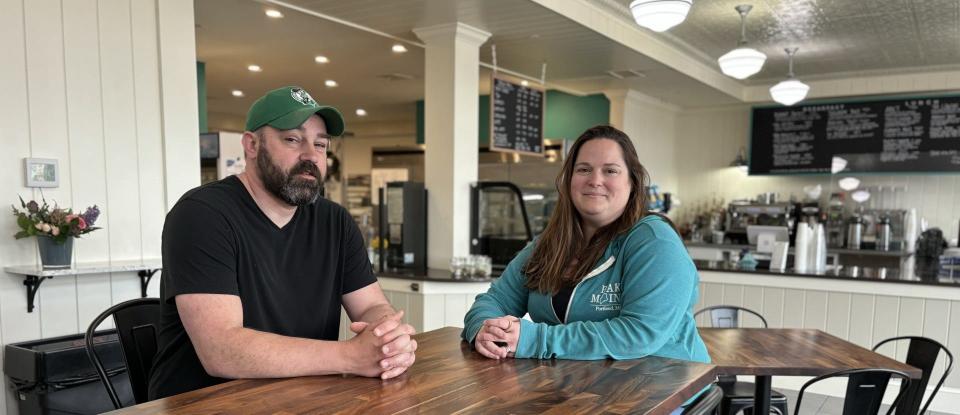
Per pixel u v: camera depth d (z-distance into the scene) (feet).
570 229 5.53
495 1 11.93
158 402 3.48
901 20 15.33
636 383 3.97
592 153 5.35
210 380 4.73
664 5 10.34
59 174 9.05
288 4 12.51
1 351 8.56
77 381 8.45
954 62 19.79
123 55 9.71
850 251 21.06
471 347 4.99
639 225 5.17
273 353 4.07
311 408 3.39
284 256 5.05
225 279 4.47
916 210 22.35
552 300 5.44
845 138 22.63
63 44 9.06
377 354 4.02
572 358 4.58
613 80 20.04
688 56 18.98
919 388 7.97
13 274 8.66
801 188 24.38
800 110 23.38
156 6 10.07
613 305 5.13
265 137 4.85
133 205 9.87
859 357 7.72
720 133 25.75
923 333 12.95
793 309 14.21
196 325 4.30
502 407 3.47
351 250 5.59
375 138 33.32
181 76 10.39
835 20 15.40
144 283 9.96
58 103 9.03
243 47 16.61
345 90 23.38
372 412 3.34
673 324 4.81
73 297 9.27
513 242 14.23
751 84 23.82
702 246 23.00
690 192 26.53
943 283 12.71
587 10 13.70
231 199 4.81
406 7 12.42
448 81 13.66
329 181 28.37
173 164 10.30
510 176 19.31
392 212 13.79
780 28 16.20
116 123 9.65
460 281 12.42
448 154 13.78
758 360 7.51
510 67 18.15
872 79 21.75
